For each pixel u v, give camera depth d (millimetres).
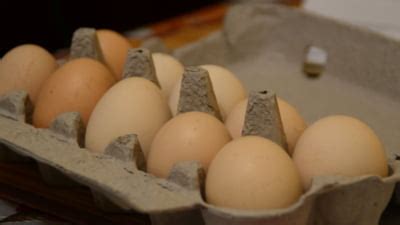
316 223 360
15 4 726
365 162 348
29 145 379
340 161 347
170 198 335
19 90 427
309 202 336
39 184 428
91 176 349
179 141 358
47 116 405
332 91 551
